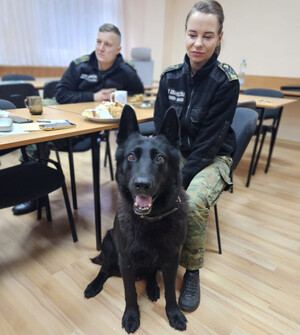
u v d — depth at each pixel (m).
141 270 1.39
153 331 1.19
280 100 2.84
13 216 2.08
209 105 1.49
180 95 1.58
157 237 1.09
